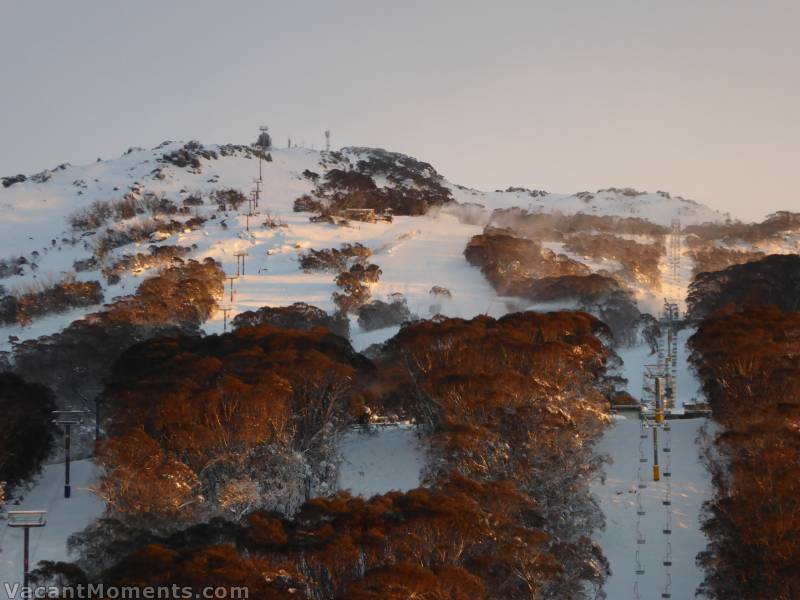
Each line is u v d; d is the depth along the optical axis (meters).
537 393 138.88
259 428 132.12
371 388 156.50
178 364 150.50
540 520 116.50
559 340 160.75
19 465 137.38
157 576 91.44
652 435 149.38
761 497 115.50
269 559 98.25
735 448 129.25
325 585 97.56
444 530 102.38
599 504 135.12
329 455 138.75
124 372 158.12
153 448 122.25
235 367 150.88
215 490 126.00
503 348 152.25
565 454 128.50
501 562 101.38
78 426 158.38
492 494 114.94
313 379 143.75
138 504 114.19
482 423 133.62
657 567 123.81
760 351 152.38
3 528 125.19
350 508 108.12
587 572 110.50
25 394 145.88
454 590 93.62
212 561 93.56
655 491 137.12
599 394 152.38
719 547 114.81
